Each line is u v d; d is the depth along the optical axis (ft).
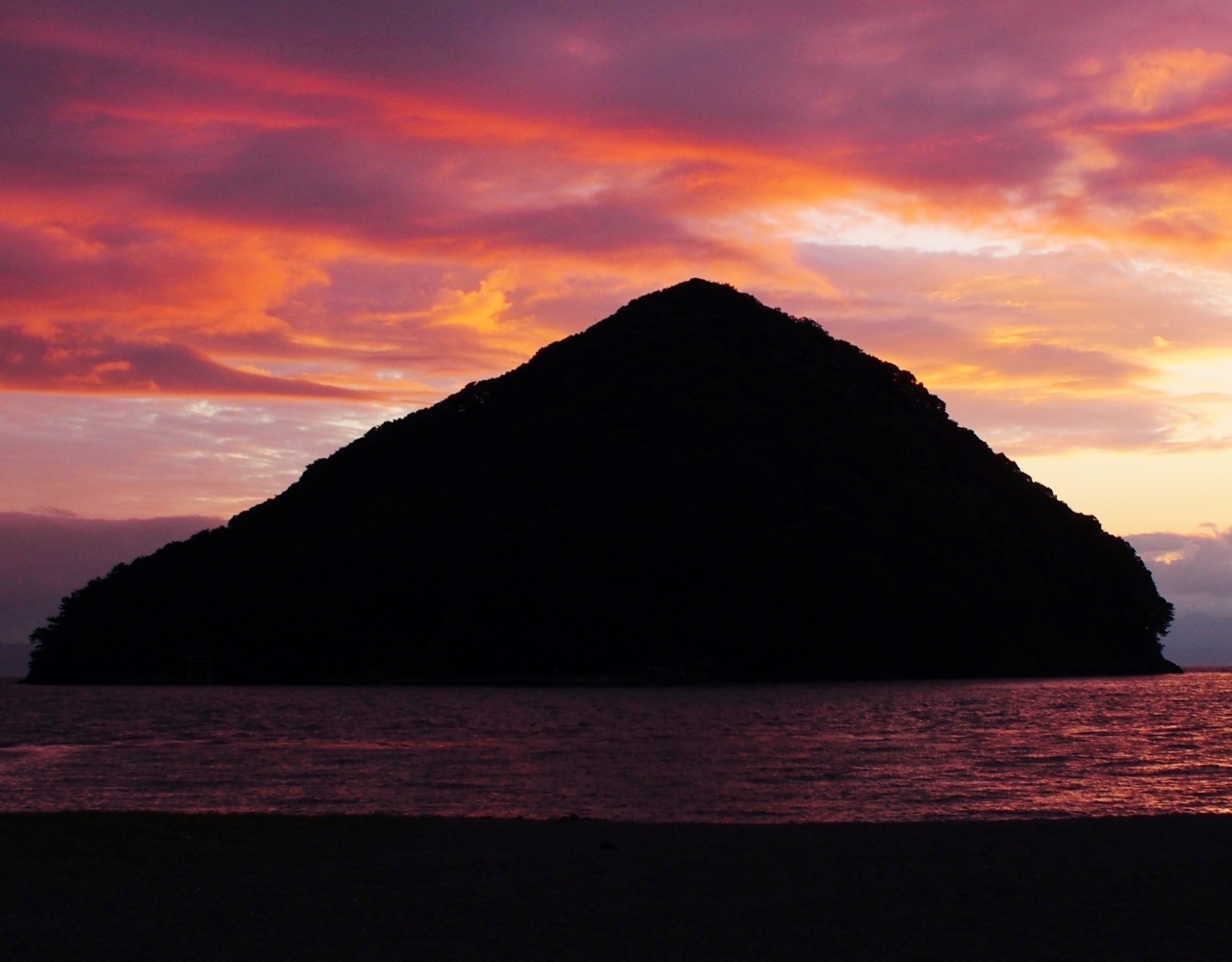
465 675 417.28
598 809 95.66
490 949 44.34
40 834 66.54
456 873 57.77
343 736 189.57
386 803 99.55
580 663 411.54
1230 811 93.66
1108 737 175.83
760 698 305.12
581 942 45.34
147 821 72.33
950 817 90.89
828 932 46.93
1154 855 63.82
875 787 110.22
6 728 214.48
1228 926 47.96
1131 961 42.96
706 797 103.45
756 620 410.52
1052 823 76.69
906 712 244.63
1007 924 48.24
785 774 121.80
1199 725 201.98
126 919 48.39
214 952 43.57
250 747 167.84
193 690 395.14
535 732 194.29
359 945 44.78
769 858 62.59
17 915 48.83
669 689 365.20
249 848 64.13
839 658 403.34
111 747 168.35
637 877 57.16
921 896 53.47
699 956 43.55
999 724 205.98
